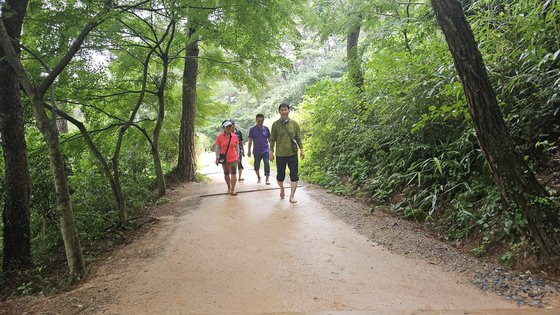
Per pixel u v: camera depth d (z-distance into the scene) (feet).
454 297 10.85
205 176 40.50
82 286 13.62
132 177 33.22
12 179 17.53
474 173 18.02
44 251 22.26
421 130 22.00
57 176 14.52
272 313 10.37
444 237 16.25
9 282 16.37
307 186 30.55
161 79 31.04
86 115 28.73
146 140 36.47
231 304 11.04
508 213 12.84
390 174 23.53
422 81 21.12
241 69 33.37
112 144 32.63
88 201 27.30
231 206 24.20
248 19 22.52
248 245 16.33
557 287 10.85
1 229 22.43
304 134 46.11
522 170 12.32
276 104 80.38
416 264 13.39
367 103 29.37
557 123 15.94
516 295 10.70
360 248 15.23
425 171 20.48
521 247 12.78
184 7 21.62
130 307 11.24
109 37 22.59
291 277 12.74
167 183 36.99
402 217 19.36
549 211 12.08
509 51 17.35
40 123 14.29
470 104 12.53
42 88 14.71
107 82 28.32
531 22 16.38
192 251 16.06
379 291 11.43
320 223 19.01
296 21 37.99
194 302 11.30
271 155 24.50
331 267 13.43
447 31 12.26
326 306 10.62
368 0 32.01
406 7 32.81
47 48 21.13
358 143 29.71
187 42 30.35
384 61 26.84
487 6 19.95
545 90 15.29
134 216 24.81
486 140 12.51
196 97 41.78
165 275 13.62
